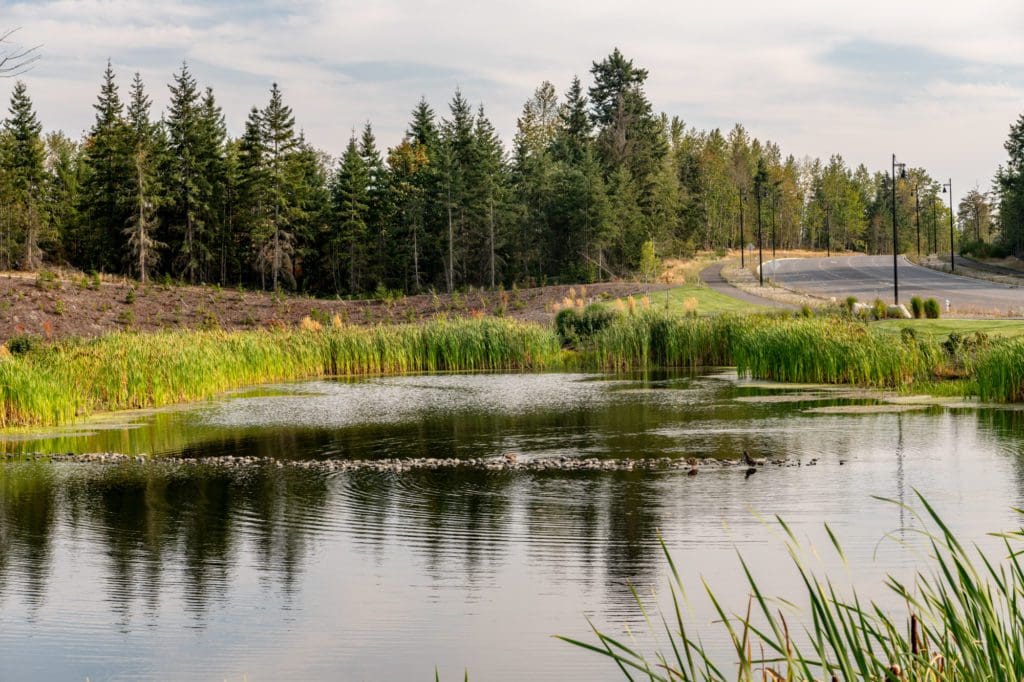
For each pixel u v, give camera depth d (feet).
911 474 49.29
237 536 40.40
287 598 31.78
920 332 128.36
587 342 155.74
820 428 67.87
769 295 222.48
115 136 282.97
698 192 433.48
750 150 639.76
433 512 44.06
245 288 304.91
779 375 107.86
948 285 238.89
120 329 178.50
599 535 38.88
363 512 44.45
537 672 24.99
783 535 37.73
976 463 51.90
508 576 33.58
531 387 110.73
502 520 42.09
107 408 92.89
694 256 410.31
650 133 375.66
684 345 136.98
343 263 317.42
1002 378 79.15
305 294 288.30
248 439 71.20
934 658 14.74
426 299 230.27
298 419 83.71
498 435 70.44
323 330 150.10
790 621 28.14
